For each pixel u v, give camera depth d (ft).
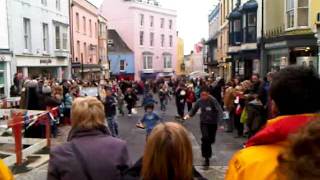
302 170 5.09
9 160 29.84
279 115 7.67
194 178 9.00
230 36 101.35
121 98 76.02
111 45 206.49
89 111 11.84
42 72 92.12
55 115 43.09
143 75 217.36
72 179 11.03
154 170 8.34
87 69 129.39
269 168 6.95
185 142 8.45
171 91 130.52
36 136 38.81
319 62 54.54
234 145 40.55
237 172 7.36
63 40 104.78
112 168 11.18
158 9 231.09
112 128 45.01
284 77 7.52
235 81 59.41
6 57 72.18
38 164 31.07
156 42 230.27
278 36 69.77
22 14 80.18
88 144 11.51
